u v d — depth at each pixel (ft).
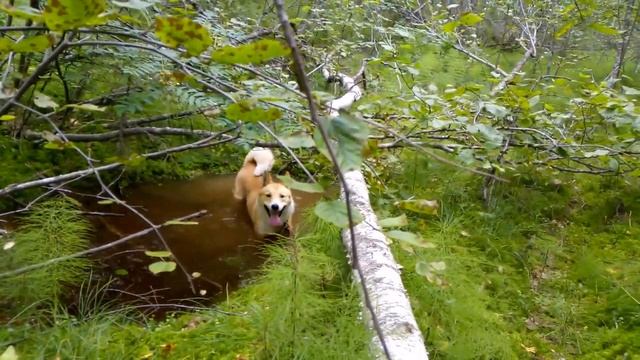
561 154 15.87
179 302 12.06
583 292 13.26
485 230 15.34
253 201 16.08
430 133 17.81
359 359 9.29
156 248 13.97
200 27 3.74
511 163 16.87
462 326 11.10
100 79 15.93
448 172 17.94
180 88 12.57
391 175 17.88
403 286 11.09
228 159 19.70
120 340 10.20
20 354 9.26
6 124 15.26
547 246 14.89
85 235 13.83
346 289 11.57
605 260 14.55
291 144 4.28
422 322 11.09
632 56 33.63
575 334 11.73
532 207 16.79
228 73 10.93
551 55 28.48
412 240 4.58
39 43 4.77
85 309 11.02
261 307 11.10
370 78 23.09
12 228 12.89
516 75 18.42
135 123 15.51
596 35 34.09
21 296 10.79
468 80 25.18
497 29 35.29
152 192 16.87
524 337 11.59
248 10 24.40
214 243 14.73
